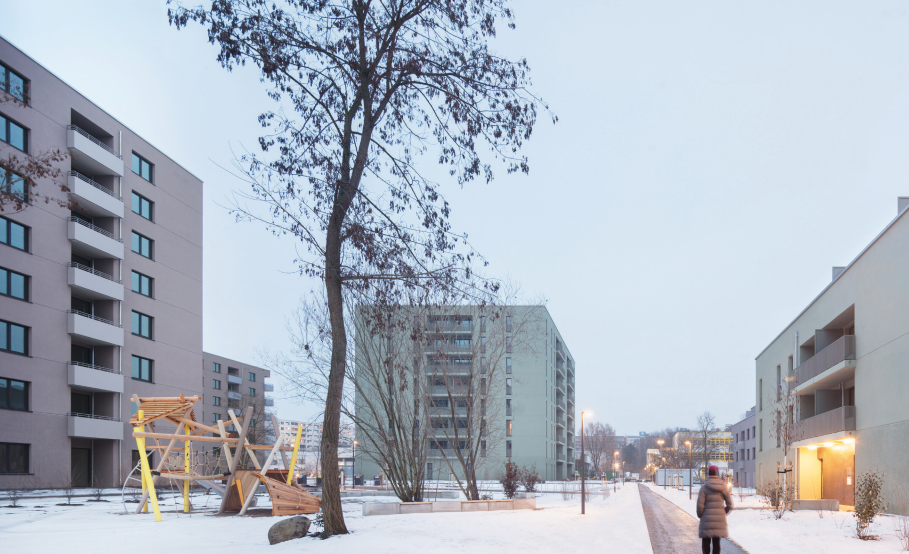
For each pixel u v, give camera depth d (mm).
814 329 33094
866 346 25281
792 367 37875
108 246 38375
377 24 14211
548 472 72875
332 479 13078
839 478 29391
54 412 33969
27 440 32312
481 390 26828
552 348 80312
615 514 22266
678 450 108188
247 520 16922
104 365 38531
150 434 17938
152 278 42906
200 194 49250
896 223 22562
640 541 13703
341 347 13633
